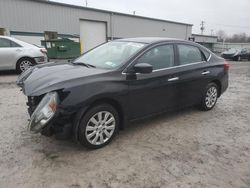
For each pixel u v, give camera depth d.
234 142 3.99
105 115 3.61
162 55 4.40
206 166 3.22
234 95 7.50
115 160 3.28
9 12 18.06
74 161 3.22
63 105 3.17
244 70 15.42
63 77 3.42
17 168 3.01
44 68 4.03
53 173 2.94
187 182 2.86
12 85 7.66
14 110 5.11
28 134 3.95
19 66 9.79
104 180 2.84
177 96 4.67
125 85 3.76
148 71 3.68
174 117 5.08
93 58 4.47
